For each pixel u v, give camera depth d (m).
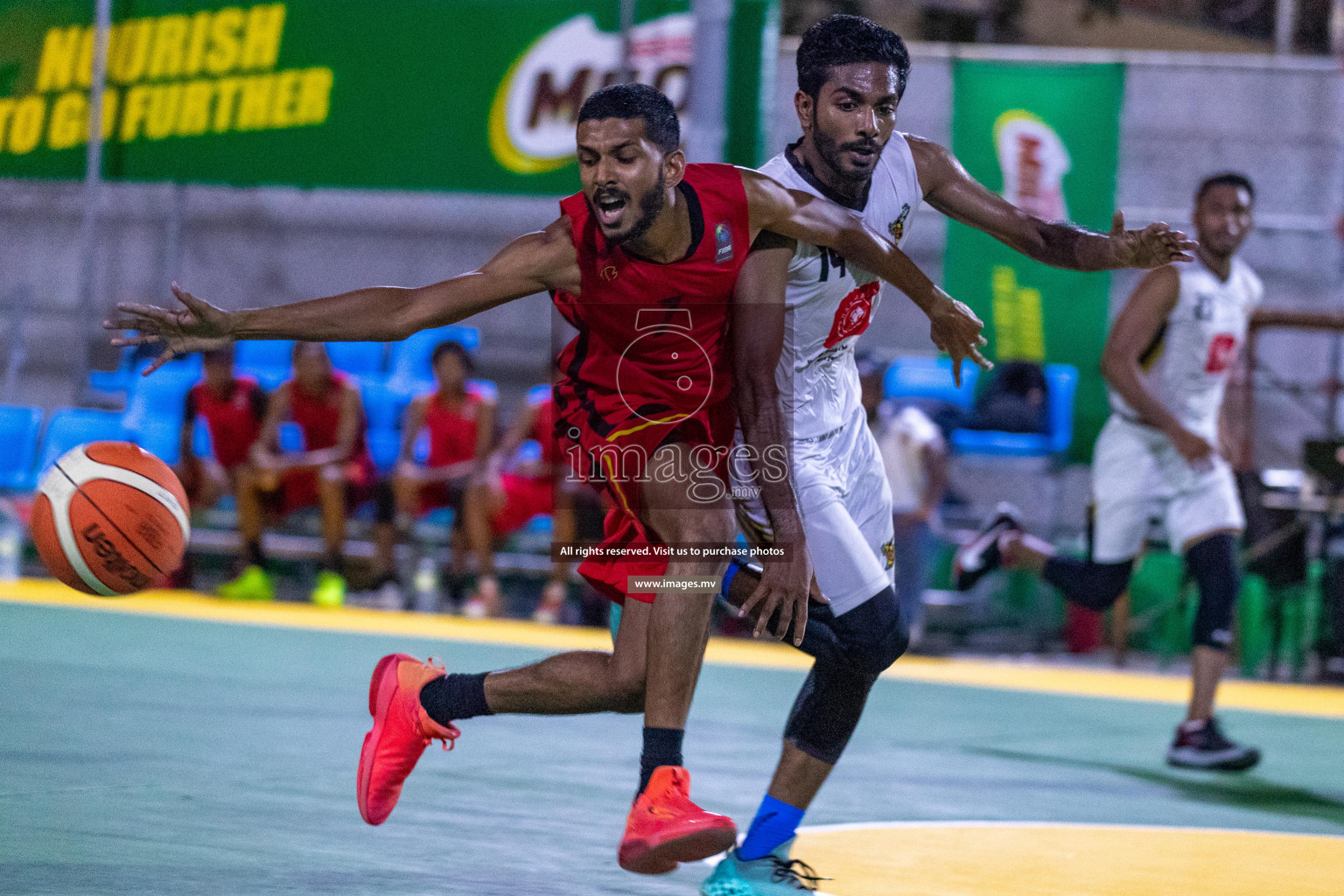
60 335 21.25
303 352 16.95
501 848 6.15
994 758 9.57
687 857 4.89
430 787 7.46
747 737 9.80
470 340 19.34
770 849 5.75
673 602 5.15
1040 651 16.38
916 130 18.98
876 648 5.57
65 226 21.34
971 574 10.91
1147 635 16.36
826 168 5.70
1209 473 9.72
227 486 17.80
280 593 18.14
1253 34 21.97
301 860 5.68
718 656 14.91
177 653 12.66
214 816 6.40
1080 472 17.86
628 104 4.96
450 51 16.58
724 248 5.19
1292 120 19.28
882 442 15.31
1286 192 19.27
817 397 5.91
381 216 20.75
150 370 4.88
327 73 16.86
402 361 19.16
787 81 19.03
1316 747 10.78
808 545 5.58
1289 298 19.03
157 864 5.45
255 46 17.05
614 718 10.31
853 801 7.79
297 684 11.13
